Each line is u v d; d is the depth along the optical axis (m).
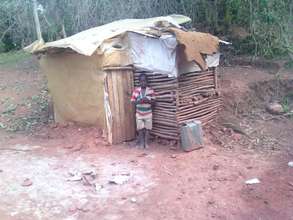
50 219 2.98
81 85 4.82
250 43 7.05
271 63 6.50
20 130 5.34
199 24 7.27
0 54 10.20
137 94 4.38
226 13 7.20
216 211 3.00
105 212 3.05
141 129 4.40
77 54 4.71
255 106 5.48
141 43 4.38
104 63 4.37
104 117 4.61
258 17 6.58
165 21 4.77
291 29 6.66
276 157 4.03
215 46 4.39
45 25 8.20
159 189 3.38
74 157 4.21
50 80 5.26
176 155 4.12
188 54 3.99
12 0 8.23
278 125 5.00
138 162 3.98
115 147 4.46
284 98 5.71
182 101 4.41
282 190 3.29
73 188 3.48
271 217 2.91
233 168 3.74
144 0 6.63
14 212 3.10
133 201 3.20
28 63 8.85
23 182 3.62
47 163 4.08
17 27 9.11
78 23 6.86
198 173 3.66
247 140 4.54
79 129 5.00
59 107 5.28
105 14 6.75
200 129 4.28
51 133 5.04
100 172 3.77
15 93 6.72
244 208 3.03
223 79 5.95
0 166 4.05
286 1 6.63
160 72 4.26
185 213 2.99
